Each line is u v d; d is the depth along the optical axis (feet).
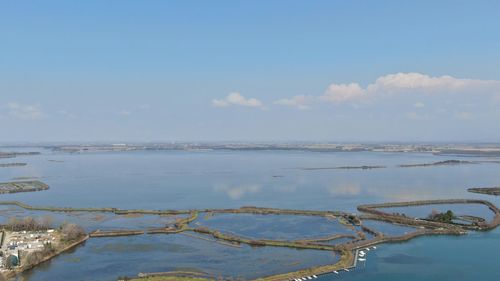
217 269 479.82
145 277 449.89
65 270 479.41
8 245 551.59
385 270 481.05
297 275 457.27
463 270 483.92
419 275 467.52
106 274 467.11
